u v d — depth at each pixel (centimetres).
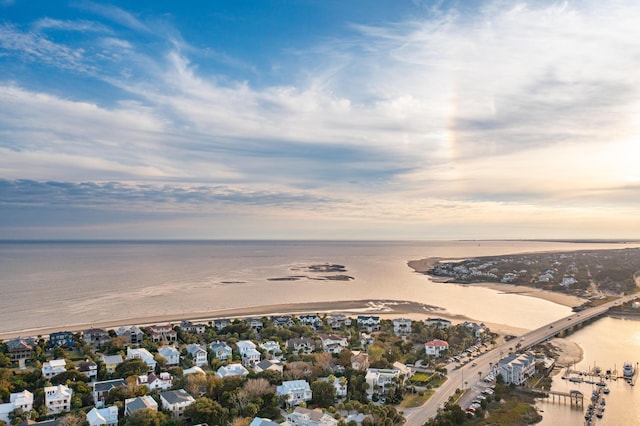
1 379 18688
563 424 16888
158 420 15250
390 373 19875
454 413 16650
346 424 15450
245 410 16312
